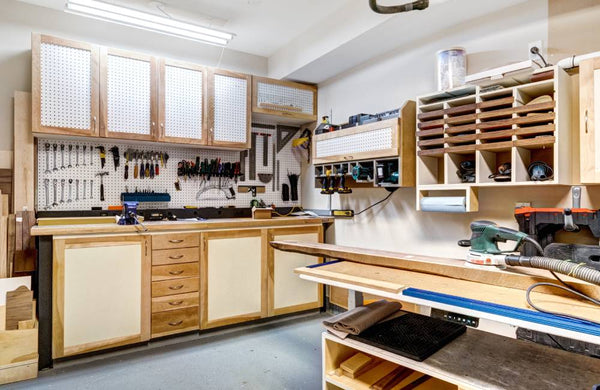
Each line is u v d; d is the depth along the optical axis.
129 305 2.74
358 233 3.51
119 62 2.96
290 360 2.69
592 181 1.73
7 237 2.75
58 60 2.74
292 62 3.71
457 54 2.45
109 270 2.66
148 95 3.07
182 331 2.96
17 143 2.85
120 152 3.32
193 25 3.02
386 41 2.95
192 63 3.39
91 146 3.19
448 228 2.69
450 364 1.52
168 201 3.49
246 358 2.72
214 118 3.40
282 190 4.23
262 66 4.16
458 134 2.38
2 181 2.85
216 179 3.82
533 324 1.17
